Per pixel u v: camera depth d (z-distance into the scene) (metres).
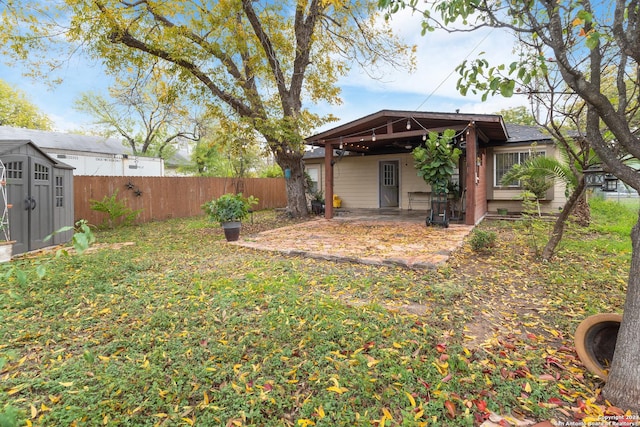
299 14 9.98
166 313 3.04
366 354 2.31
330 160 10.09
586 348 2.22
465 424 1.67
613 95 3.23
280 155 10.89
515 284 3.92
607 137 3.77
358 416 1.73
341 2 8.88
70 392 1.92
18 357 2.36
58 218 6.89
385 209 13.28
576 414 1.76
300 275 4.19
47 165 6.49
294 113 9.77
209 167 23.27
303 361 2.23
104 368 2.17
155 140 25.02
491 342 2.50
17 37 7.80
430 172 8.20
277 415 1.78
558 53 1.88
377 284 3.86
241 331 2.68
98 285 3.87
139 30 8.63
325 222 9.73
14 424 1.10
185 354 2.34
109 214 9.59
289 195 11.45
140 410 1.79
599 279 4.01
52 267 4.61
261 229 8.98
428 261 4.62
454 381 2.00
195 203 13.05
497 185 11.03
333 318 2.85
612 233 7.25
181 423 1.70
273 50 9.83
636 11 1.86
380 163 13.60
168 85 9.60
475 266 4.70
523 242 6.17
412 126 9.00
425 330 2.62
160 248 6.28
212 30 8.57
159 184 11.77
